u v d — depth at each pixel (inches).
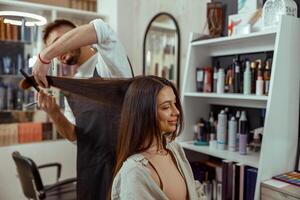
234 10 80.7
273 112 60.4
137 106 34.4
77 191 57.8
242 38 67.8
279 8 63.3
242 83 71.5
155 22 109.2
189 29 96.0
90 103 54.4
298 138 66.2
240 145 71.1
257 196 60.0
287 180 60.1
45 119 118.6
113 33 52.5
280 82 60.9
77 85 47.8
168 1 104.0
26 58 112.3
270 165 61.3
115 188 34.0
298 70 63.8
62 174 116.9
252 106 76.3
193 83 82.4
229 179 68.8
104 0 125.9
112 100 44.8
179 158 39.2
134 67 122.3
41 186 77.5
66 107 65.3
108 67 54.3
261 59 74.2
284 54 60.7
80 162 56.9
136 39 120.6
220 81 75.4
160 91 34.4
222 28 82.5
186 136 82.9
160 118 34.3
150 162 34.1
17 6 106.7
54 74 55.6
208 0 88.4
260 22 68.4
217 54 83.2
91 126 55.1
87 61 58.1
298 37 62.9
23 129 111.0
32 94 113.7
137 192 31.5
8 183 107.6
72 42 47.0
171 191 34.3
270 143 60.8
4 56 111.5
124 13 120.5
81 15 122.1
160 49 106.9
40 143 112.5
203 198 40.7
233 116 76.4
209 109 87.3
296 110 64.9
